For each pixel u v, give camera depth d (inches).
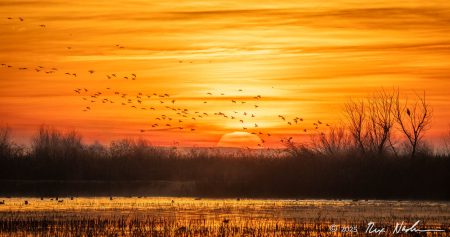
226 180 2709.2
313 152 2780.5
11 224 1498.5
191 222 1566.2
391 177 2534.5
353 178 2554.1
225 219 1631.4
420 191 2484.0
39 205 2025.1
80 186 2915.8
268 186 2593.5
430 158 2596.0
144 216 1706.4
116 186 2920.8
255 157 2760.8
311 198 2497.5
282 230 1440.7
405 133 2933.1
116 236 1339.8
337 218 1674.5
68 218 1637.6
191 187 2780.5
